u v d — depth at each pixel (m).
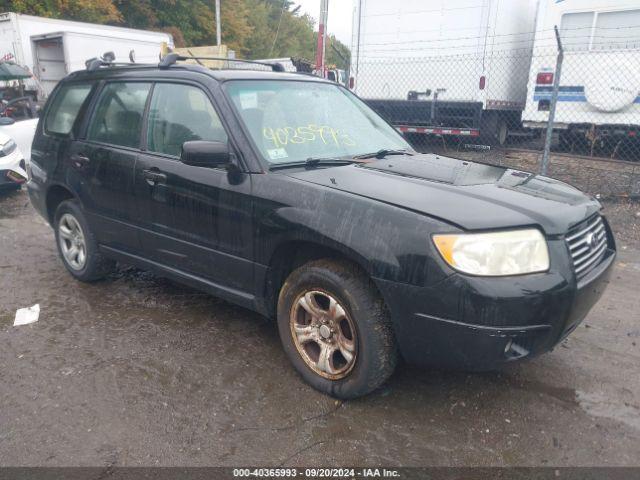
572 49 10.26
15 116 12.78
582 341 3.85
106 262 4.67
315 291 3.07
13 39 16.38
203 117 3.58
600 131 10.50
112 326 3.99
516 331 2.55
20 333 3.87
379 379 2.92
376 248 2.71
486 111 11.49
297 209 3.01
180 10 37.12
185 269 3.79
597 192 8.21
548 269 2.63
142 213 3.95
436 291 2.58
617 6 9.66
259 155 3.28
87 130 4.45
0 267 5.26
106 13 29.70
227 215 3.34
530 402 3.11
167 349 3.65
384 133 4.23
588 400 3.13
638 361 3.58
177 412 2.97
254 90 3.68
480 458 2.65
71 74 4.91
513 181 3.34
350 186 3.01
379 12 12.03
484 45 10.97
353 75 12.62
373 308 2.84
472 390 3.21
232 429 2.83
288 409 3.01
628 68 9.79
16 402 3.04
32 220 7.15
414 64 11.83
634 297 4.69
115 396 3.11
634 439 2.80
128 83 4.20
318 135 3.71
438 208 2.72
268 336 3.85
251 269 3.31
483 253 2.54
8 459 2.59
